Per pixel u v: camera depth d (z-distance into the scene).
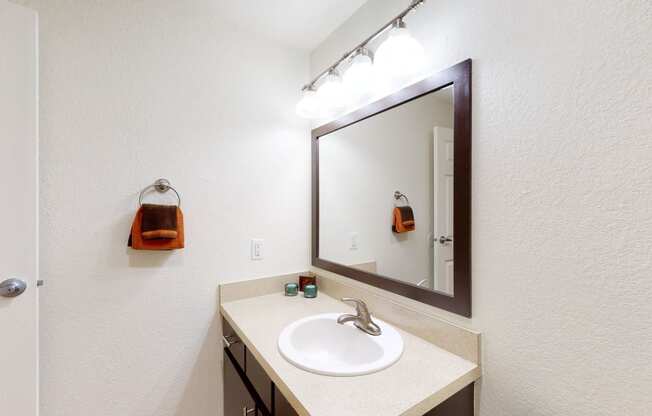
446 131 0.93
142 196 1.21
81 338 1.11
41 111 1.03
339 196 1.43
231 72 1.41
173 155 1.27
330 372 0.79
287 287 1.48
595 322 0.63
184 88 1.30
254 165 1.47
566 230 0.67
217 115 1.37
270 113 1.52
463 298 0.88
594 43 0.63
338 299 1.42
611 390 0.61
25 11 0.93
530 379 0.74
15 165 0.92
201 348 1.35
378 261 1.22
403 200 1.10
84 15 1.10
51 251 1.05
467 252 0.86
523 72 0.74
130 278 1.19
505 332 0.79
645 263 0.57
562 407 0.68
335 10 1.31
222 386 1.39
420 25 1.02
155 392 1.25
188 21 1.31
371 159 1.25
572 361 0.67
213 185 1.36
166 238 1.17
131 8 1.19
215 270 1.37
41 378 1.04
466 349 0.86
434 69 0.97
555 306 0.69
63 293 1.08
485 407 0.83
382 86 1.18
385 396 0.71
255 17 1.36
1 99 0.90
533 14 0.72
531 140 0.73
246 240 1.45
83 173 1.10
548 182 0.70
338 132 1.44
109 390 1.16
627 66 0.58
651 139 0.56
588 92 0.64
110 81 1.15
